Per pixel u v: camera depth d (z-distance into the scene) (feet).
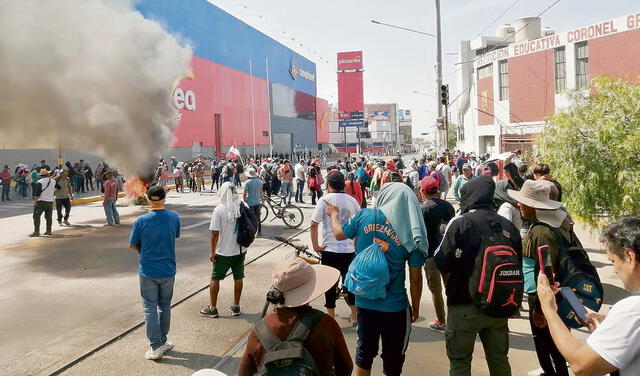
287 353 7.24
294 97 260.62
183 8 142.20
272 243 36.60
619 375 5.86
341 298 22.88
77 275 28.30
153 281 16.30
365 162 74.79
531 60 107.65
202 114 152.15
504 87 119.03
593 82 26.02
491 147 129.08
